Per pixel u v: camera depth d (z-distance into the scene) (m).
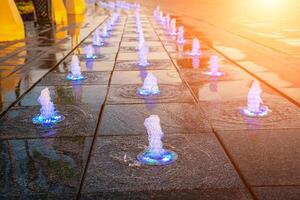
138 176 2.22
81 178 2.22
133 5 21.06
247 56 5.45
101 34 8.70
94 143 2.62
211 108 3.21
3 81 4.27
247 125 2.85
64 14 12.83
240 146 2.53
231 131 2.76
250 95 3.12
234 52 5.80
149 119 2.46
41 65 5.11
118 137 2.70
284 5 19.55
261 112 3.10
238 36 7.88
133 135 2.73
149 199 2.02
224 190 2.08
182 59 5.31
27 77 4.42
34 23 11.71
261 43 6.79
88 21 12.55
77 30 9.76
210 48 6.27
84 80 4.21
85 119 3.03
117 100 3.48
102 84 4.04
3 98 3.62
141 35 7.43
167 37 7.95
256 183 2.13
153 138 2.46
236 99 3.43
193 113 3.11
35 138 2.71
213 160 2.37
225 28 9.53
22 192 2.10
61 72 4.64
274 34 8.14
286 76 4.23
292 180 2.15
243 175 2.21
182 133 2.74
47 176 2.24
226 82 4.02
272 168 2.27
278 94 3.60
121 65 5.00
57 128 2.87
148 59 5.37
